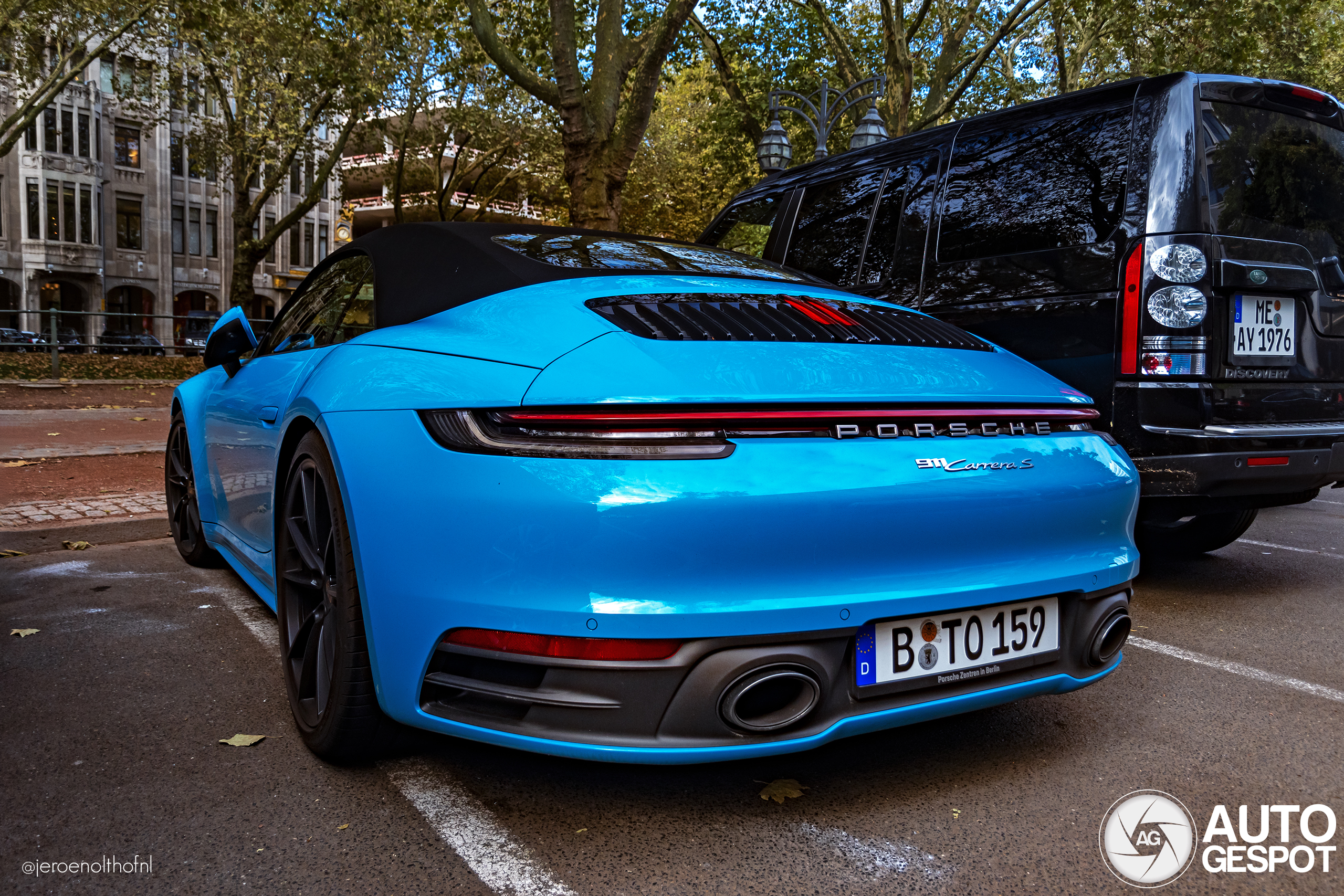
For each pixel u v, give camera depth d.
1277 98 3.42
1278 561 4.58
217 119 24.69
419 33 18.16
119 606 3.47
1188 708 2.55
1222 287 3.15
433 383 1.85
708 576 1.58
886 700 1.75
